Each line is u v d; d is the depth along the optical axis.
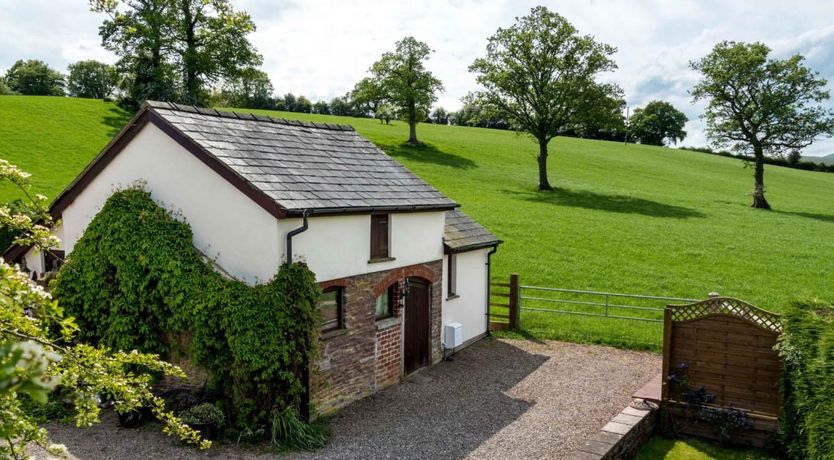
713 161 78.56
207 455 10.88
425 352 16.88
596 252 30.81
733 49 49.25
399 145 64.75
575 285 25.70
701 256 30.53
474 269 19.55
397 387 15.20
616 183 55.34
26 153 41.62
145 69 42.12
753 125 49.06
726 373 12.26
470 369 16.75
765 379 11.88
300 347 12.09
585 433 12.41
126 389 6.20
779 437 11.49
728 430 12.02
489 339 20.00
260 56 45.56
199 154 12.64
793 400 10.96
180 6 40.06
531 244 31.81
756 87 49.19
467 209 39.28
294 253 12.22
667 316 12.70
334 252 13.27
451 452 11.43
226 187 12.51
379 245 14.80
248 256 12.35
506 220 36.75
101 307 13.13
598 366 17.06
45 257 17.02
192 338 12.20
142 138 13.70
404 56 66.75
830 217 44.78
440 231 17.06
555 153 70.38
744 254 31.06
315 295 12.13
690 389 12.59
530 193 47.38
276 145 14.50
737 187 59.00
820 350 9.97
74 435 11.59
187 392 12.41
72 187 14.78
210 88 45.88
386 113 78.94
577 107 48.41
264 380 11.59
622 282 26.14
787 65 47.94
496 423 12.91
